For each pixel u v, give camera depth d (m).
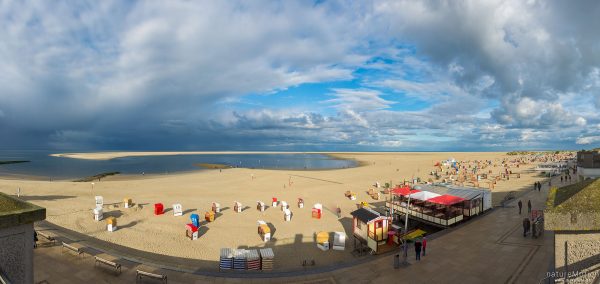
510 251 20.00
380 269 18.02
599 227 7.32
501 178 61.97
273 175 76.56
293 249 24.98
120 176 80.00
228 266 19.67
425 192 29.78
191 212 36.38
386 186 53.47
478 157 168.25
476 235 23.55
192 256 22.94
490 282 16.06
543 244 20.92
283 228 30.70
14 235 7.62
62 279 15.24
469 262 18.59
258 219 33.91
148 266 17.31
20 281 7.74
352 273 17.52
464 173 75.88
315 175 77.19
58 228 25.08
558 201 8.59
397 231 23.45
